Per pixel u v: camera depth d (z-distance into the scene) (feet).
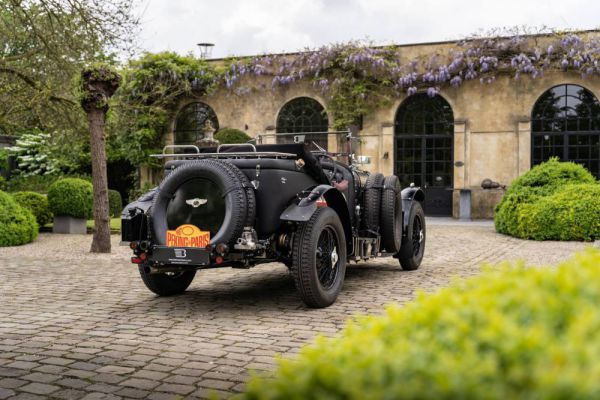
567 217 37.86
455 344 4.67
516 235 41.22
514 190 43.86
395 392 4.10
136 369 12.48
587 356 4.03
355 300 19.52
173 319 17.08
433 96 60.80
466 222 54.80
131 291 21.62
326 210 18.71
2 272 26.07
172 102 67.36
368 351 4.79
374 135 62.59
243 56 66.18
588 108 56.49
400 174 62.54
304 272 17.75
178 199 17.93
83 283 23.30
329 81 63.57
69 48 38.70
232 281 24.08
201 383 11.58
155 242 17.80
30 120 48.62
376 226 23.06
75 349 14.01
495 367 4.20
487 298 5.55
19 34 38.58
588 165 56.70
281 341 14.62
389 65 60.95
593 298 5.38
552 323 4.88
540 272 6.34
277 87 65.26
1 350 13.92
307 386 4.40
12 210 37.42
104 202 32.89
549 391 3.75
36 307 18.79
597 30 56.44
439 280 23.25
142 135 65.36
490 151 59.06
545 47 57.31
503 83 58.49
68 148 51.80
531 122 58.23
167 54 66.28
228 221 17.02
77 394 11.00
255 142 24.71
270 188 17.92
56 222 45.14
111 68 32.76
